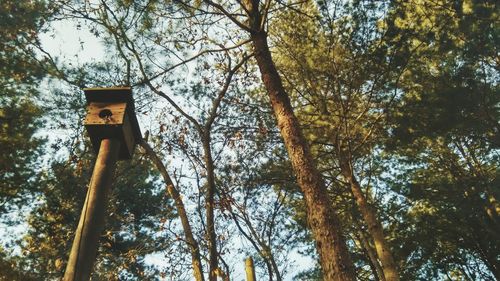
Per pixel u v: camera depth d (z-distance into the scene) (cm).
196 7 840
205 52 762
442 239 1672
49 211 1361
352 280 488
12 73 1061
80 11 791
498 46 1073
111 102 329
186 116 691
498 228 1459
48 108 1005
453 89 1113
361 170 1412
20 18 866
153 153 610
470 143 1389
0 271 1253
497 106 1162
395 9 989
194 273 533
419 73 1169
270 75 688
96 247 258
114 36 793
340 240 523
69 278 239
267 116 1145
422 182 1593
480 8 1016
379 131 1180
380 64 1012
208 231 566
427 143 1409
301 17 1035
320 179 588
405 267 1659
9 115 1285
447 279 1875
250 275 572
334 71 1063
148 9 804
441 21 1023
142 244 690
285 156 1220
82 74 904
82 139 895
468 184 1427
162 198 1606
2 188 1381
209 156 625
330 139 1175
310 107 1214
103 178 285
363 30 995
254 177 1180
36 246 1102
